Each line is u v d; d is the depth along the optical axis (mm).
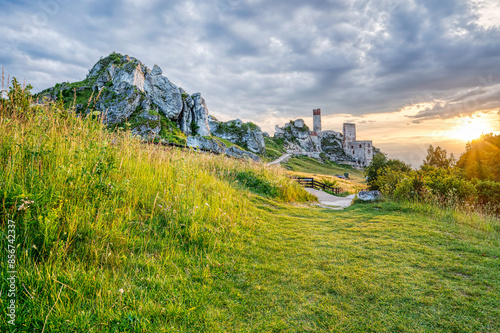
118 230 3859
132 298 2787
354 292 3434
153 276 3273
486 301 3182
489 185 11547
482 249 5129
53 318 2223
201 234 4836
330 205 14805
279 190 13359
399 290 3473
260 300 3232
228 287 3482
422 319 2848
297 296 3332
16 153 4086
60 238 3236
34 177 3807
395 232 6508
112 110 48812
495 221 7875
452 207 9312
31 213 3262
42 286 2527
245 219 6848
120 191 4879
